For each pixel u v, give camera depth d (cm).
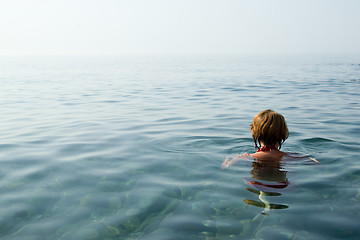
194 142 474
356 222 229
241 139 486
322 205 257
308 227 224
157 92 1243
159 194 288
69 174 349
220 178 322
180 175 337
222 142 470
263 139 359
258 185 301
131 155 417
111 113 774
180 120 668
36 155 425
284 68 3058
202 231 222
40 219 245
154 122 650
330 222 230
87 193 295
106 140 503
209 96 1098
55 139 516
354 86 1367
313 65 3669
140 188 304
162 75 2244
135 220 241
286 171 334
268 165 352
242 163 361
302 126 588
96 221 240
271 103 916
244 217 240
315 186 296
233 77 1984
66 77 2086
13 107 881
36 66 3788
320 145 444
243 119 669
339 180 310
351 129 558
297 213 244
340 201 264
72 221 241
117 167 370
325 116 695
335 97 1029
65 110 827
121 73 2512
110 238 217
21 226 235
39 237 219
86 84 1598
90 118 708
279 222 231
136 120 676
